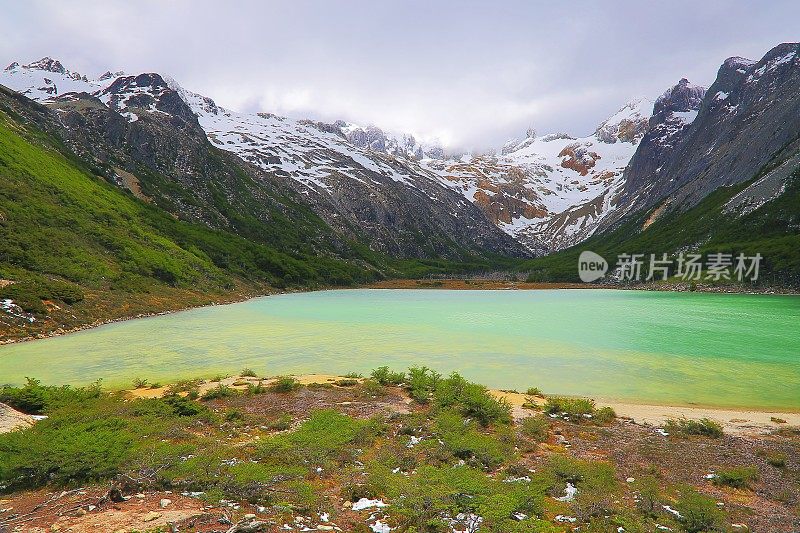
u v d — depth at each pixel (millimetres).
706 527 9961
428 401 21797
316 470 12766
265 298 103312
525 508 10484
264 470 11641
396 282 183375
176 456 12375
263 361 34250
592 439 17047
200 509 9305
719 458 15031
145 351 37344
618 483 12852
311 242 193750
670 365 32188
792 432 18062
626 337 44250
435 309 76688
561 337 44812
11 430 14430
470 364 33031
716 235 151500
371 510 10211
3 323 40469
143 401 20203
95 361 33375
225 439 15914
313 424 16938
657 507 11016
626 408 22422
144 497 10039
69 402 19672
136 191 139500
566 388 26547
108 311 54250
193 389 24578
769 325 51906
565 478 12844
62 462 11000
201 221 149875
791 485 12898
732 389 26016
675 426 18547
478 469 13172
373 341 43031
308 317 63281
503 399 21484
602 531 9672
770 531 10070
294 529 8758
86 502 9586
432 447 14867
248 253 136250
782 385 26797
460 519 9727
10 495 10406
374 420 17781
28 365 31859
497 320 60000
